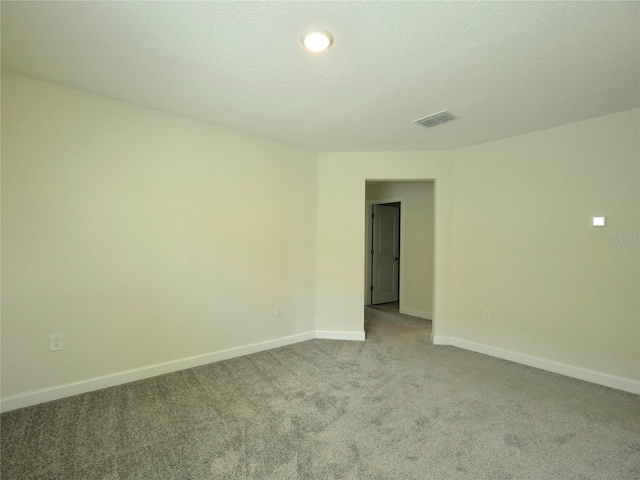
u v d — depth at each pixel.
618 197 2.66
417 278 5.20
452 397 2.46
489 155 3.46
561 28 1.61
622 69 2.00
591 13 1.51
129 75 2.15
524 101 2.46
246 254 3.30
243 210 3.27
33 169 2.21
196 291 2.97
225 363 3.07
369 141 3.47
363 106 2.58
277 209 3.54
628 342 2.61
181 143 2.85
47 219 2.27
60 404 2.25
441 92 2.33
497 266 3.38
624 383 2.61
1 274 2.12
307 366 3.03
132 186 2.61
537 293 3.10
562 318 2.95
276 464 1.69
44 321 2.26
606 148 2.71
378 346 3.66
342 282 3.91
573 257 2.89
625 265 2.62
